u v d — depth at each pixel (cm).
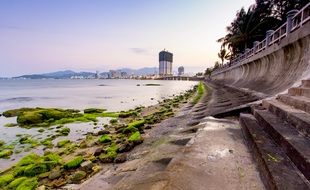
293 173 328
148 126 1321
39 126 1686
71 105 3136
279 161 367
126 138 1127
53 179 714
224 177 385
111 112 2245
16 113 2216
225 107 1319
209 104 1691
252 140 501
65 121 1808
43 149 1103
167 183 369
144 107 2608
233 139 597
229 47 5184
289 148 378
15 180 705
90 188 590
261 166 394
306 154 327
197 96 3092
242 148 527
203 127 738
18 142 1243
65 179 706
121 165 745
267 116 589
